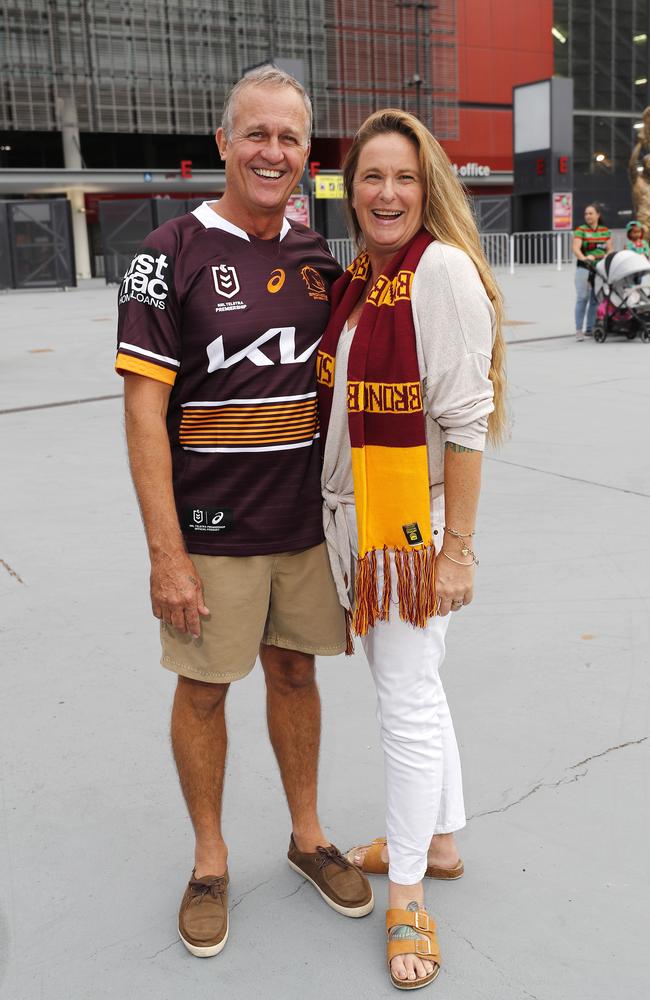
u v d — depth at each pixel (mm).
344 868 2154
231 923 2084
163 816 2455
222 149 1940
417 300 1777
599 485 5242
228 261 1911
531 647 3303
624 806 2402
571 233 30234
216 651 2043
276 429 1963
